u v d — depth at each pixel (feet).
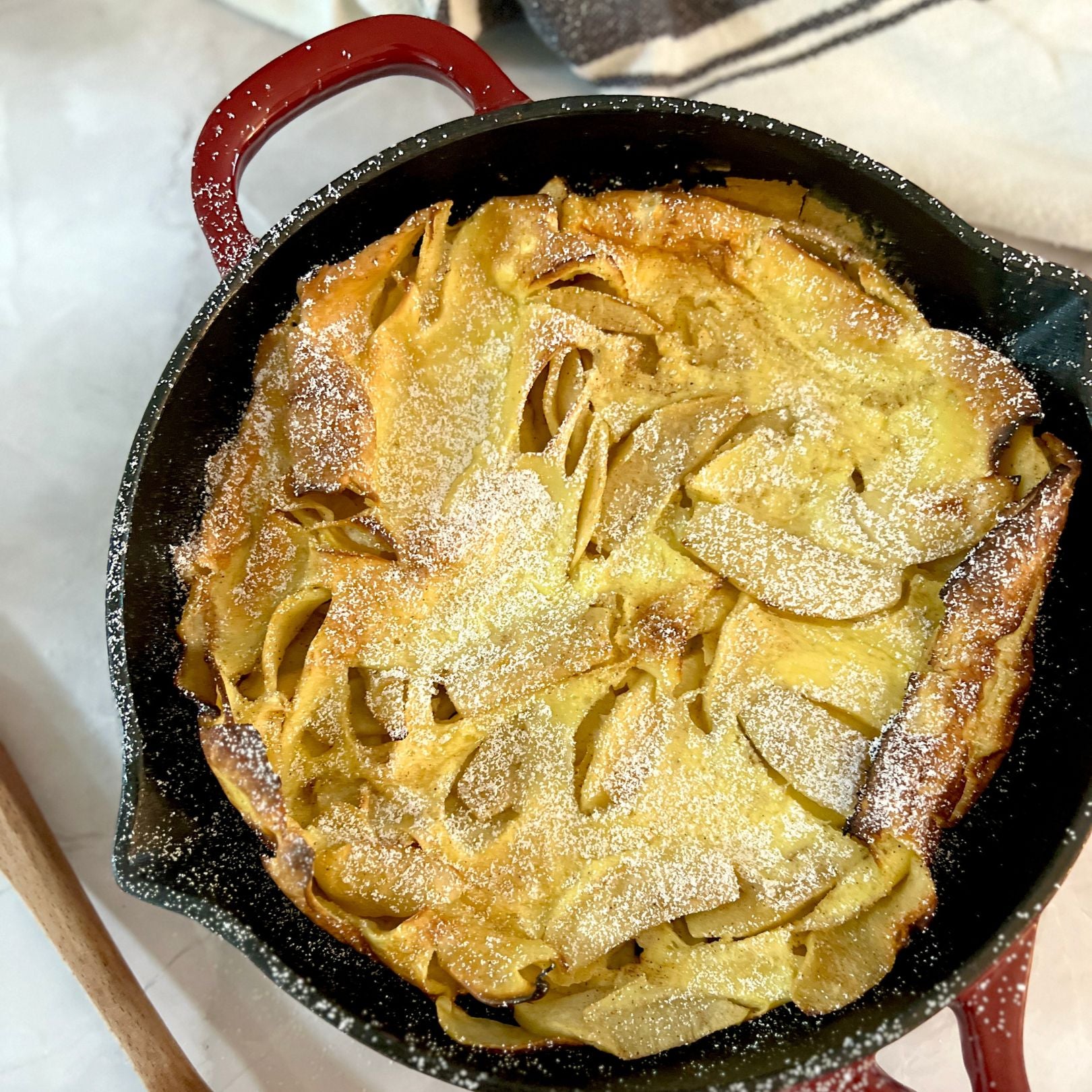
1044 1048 1.65
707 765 1.47
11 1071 1.63
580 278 1.52
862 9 1.66
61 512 1.73
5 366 1.75
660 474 1.50
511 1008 1.46
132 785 1.39
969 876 1.48
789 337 1.52
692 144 1.50
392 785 1.45
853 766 1.46
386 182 1.50
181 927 1.65
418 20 1.54
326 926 1.41
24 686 1.69
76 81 1.80
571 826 1.46
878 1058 1.64
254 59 1.81
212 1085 1.63
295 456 1.47
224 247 1.52
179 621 1.50
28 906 1.57
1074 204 1.69
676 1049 1.43
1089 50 1.64
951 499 1.48
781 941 1.43
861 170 1.46
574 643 1.46
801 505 1.50
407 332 1.49
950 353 1.49
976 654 1.42
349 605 1.45
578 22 1.69
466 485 1.47
